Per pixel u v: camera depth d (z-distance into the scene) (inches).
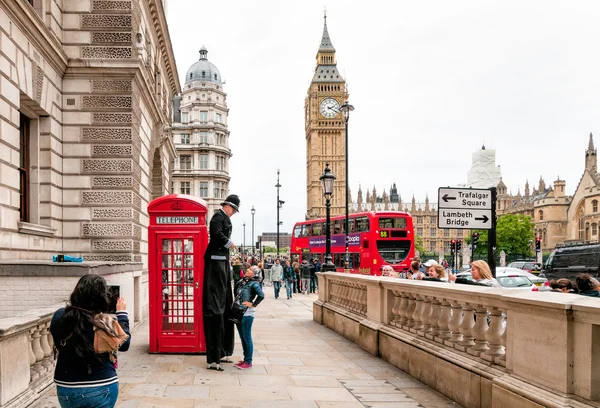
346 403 245.0
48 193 497.4
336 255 1277.1
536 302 181.3
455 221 322.0
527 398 181.8
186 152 3452.3
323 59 5290.4
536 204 4446.4
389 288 358.3
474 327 244.4
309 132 5452.8
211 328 311.1
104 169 538.9
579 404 161.0
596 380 159.8
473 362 235.1
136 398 242.7
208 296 313.1
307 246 1462.8
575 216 3853.3
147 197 690.2
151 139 737.0
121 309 151.0
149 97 673.6
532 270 1585.9
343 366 333.4
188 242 358.6
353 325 430.9
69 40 541.3
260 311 719.7
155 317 355.9
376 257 1090.1
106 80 541.6
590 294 355.9
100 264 382.0
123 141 542.0
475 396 227.8
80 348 131.9
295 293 1156.5
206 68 3651.6
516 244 3668.8
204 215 360.8
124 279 454.6
